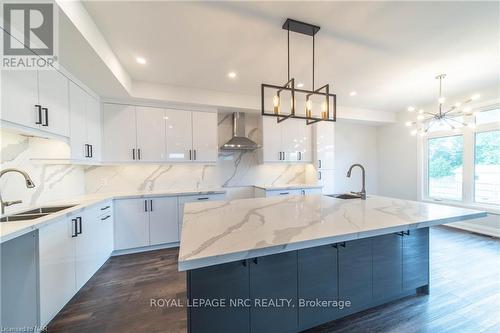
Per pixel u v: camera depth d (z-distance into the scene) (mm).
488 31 2090
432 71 2979
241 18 1864
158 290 2209
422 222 1512
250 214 1734
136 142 3324
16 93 1638
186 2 1670
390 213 1739
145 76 3016
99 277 2473
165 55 2457
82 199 2682
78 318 1798
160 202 3295
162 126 3473
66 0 1467
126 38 2125
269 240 1142
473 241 3465
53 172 2564
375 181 5766
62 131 2207
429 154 4773
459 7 1759
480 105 3760
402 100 4332
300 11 1791
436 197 4621
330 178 4719
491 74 3104
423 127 4637
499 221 3666
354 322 1730
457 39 2221
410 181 5023
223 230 1317
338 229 1323
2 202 1751
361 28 2023
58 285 1760
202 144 3723
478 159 3984
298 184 4824
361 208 1948
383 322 1728
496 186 3754
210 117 3781
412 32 2096
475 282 2281
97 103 3023
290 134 4484
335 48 2363
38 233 1554
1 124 1547
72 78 2389
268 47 2330
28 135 2121
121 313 1859
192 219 1583
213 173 4199
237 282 1344
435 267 2598
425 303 1954
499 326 1678
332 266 1634
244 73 2963
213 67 2770
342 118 4789
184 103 3486
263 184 4629
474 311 1848
